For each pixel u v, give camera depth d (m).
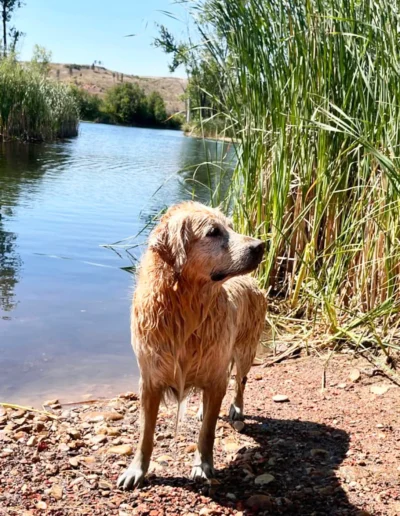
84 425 4.32
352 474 3.62
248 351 4.36
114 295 7.39
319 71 6.12
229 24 6.45
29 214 11.99
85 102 60.78
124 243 9.98
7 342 5.71
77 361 5.47
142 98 62.88
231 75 6.62
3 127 28.41
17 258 8.73
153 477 3.64
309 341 5.89
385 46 5.66
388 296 5.64
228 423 4.45
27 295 7.10
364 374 5.19
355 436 4.14
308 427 4.31
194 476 3.61
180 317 3.42
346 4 5.94
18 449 3.88
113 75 84.62
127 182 17.81
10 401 4.65
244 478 3.64
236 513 3.27
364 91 5.98
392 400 4.70
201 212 3.45
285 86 6.23
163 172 21.05
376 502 3.34
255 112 6.59
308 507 3.32
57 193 14.85
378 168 5.98
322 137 6.08
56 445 3.97
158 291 3.40
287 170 6.35
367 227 5.89
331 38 6.03
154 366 3.50
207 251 3.37
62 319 6.43
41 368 5.26
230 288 4.01
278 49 6.30
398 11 5.56
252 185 6.73
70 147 28.75
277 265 6.81
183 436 4.23
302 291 6.48
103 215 12.34
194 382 3.65
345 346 5.77
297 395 4.90
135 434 4.23
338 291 6.28
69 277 7.98
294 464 3.79
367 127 5.77
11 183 15.92
